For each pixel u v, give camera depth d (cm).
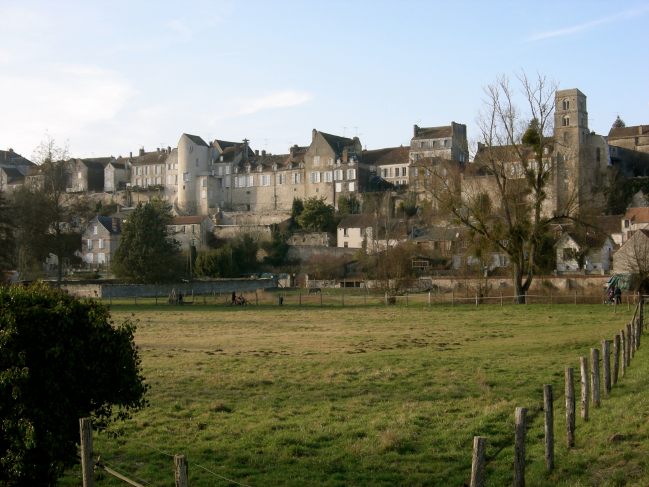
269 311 4822
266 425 1386
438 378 1883
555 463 1042
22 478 889
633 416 1252
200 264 8225
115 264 7056
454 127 10625
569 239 6925
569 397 1131
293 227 10100
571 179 5922
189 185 12550
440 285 6109
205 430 1373
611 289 4347
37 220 6812
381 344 2761
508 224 4662
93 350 975
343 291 6719
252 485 1034
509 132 4600
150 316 4516
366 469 1105
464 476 1030
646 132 11412
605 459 1057
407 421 1377
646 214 7906
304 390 1775
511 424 1311
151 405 1616
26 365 903
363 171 11038
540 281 5200
